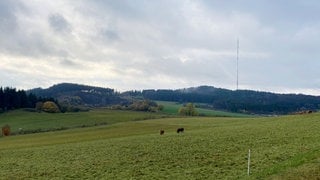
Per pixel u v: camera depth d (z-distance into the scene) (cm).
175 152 5066
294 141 4875
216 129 7875
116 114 17975
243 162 4069
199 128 9594
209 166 4119
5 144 9719
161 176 3897
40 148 7325
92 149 6159
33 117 16975
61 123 15338
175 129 10181
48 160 5556
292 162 3203
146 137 7450
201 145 5412
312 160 3112
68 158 5528
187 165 4284
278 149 4431
